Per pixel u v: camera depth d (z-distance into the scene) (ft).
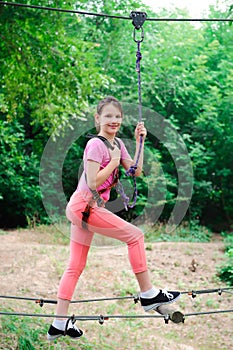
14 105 38.37
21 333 20.90
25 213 52.03
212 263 36.19
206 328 26.78
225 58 56.90
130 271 33.73
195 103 53.98
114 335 25.02
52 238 42.52
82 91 36.11
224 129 53.47
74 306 28.17
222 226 54.49
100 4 50.39
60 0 34.53
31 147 56.85
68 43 35.94
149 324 27.09
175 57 52.34
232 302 29.91
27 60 35.24
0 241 40.24
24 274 31.27
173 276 33.73
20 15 33.94
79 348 21.85
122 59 52.34
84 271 32.83
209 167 53.98
